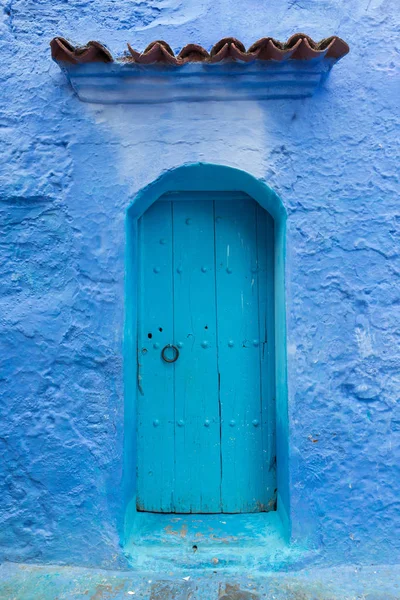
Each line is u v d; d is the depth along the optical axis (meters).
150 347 3.10
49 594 2.49
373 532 2.72
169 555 2.71
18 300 2.80
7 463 2.77
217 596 2.47
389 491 2.74
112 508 2.72
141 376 3.09
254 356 3.10
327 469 2.73
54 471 2.75
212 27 2.89
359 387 2.74
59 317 2.79
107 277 2.78
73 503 2.74
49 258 2.81
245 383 3.09
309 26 2.88
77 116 2.82
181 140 2.79
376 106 2.83
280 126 2.80
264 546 2.77
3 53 2.88
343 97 2.82
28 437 2.77
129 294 2.85
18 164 2.82
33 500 2.76
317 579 2.61
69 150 2.81
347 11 2.88
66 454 2.75
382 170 2.80
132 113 2.81
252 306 3.10
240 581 2.59
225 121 2.79
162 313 3.10
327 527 2.71
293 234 2.76
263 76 2.70
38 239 2.81
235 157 2.78
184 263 3.10
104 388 2.75
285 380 2.76
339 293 2.76
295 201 2.77
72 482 2.75
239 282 3.09
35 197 2.81
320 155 2.79
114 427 2.74
